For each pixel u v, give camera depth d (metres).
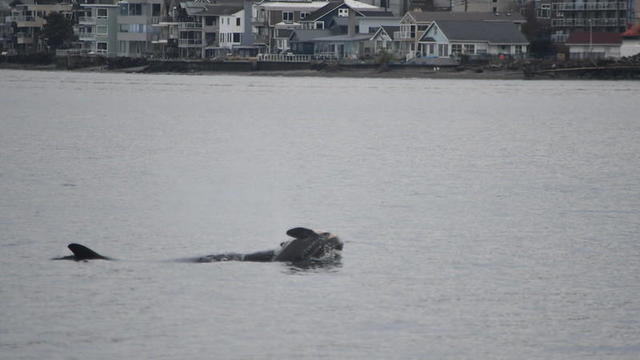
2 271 102.12
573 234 124.50
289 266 104.94
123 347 80.62
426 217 136.25
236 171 186.00
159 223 132.00
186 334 83.56
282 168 190.50
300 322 86.75
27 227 127.62
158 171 184.62
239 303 91.62
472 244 118.06
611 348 81.19
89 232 125.25
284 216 137.38
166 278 99.88
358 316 88.31
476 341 82.50
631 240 120.88
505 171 186.12
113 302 91.69
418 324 86.56
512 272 104.00
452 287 97.69
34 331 84.00
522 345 81.75
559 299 93.88
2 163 190.62
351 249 114.19
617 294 95.81
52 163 193.00
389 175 180.00
